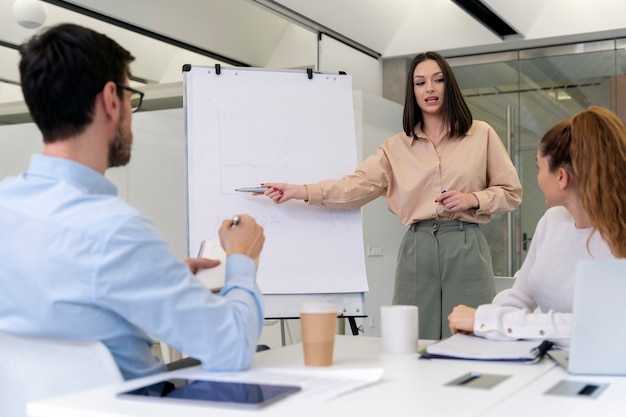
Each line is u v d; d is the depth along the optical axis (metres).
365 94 5.08
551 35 5.11
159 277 1.27
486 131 3.02
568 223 1.88
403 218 3.05
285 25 4.78
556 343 1.63
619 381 1.28
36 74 1.35
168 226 4.81
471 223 2.99
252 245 1.50
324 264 2.85
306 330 1.43
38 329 1.31
